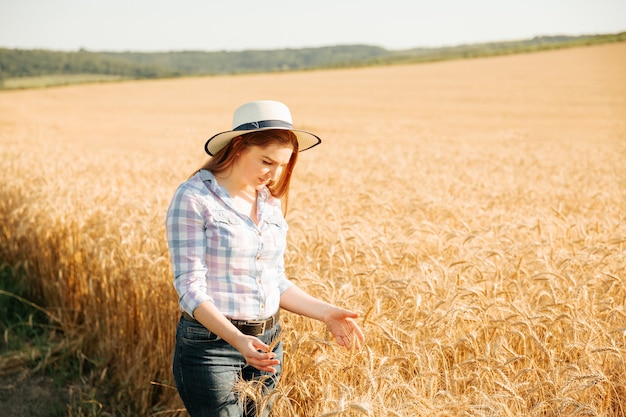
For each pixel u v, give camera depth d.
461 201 7.30
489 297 3.44
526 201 8.16
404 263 4.04
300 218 5.44
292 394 2.88
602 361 2.88
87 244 5.17
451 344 2.81
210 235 2.39
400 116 30.92
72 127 27.62
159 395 4.21
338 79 56.53
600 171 12.60
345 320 2.63
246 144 2.39
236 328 2.38
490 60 66.56
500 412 2.33
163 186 8.87
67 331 5.13
